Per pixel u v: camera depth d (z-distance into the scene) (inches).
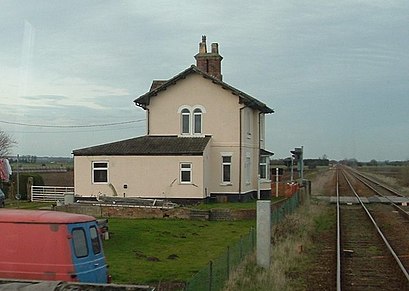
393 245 895.1
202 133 1456.7
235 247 587.2
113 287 343.9
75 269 401.1
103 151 1381.6
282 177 2449.6
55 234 401.7
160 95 1472.7
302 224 1039.6
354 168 7155.5
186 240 832.9
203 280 432.1
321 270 690.2
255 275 595.8
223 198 1434.5
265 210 663.8
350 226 1141.7
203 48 1612.9
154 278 575.2
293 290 585.6
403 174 3558.1
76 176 1391.5
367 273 676.1
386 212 1427.2
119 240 817.5
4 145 2362.2
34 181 1712.6
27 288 347.6
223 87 1446.9
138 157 1368.1
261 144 1710.1
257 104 1501.0
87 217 432.8
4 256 403.2
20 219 407.2
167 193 1355.8
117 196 1339.8
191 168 1350.9
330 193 2137.1
